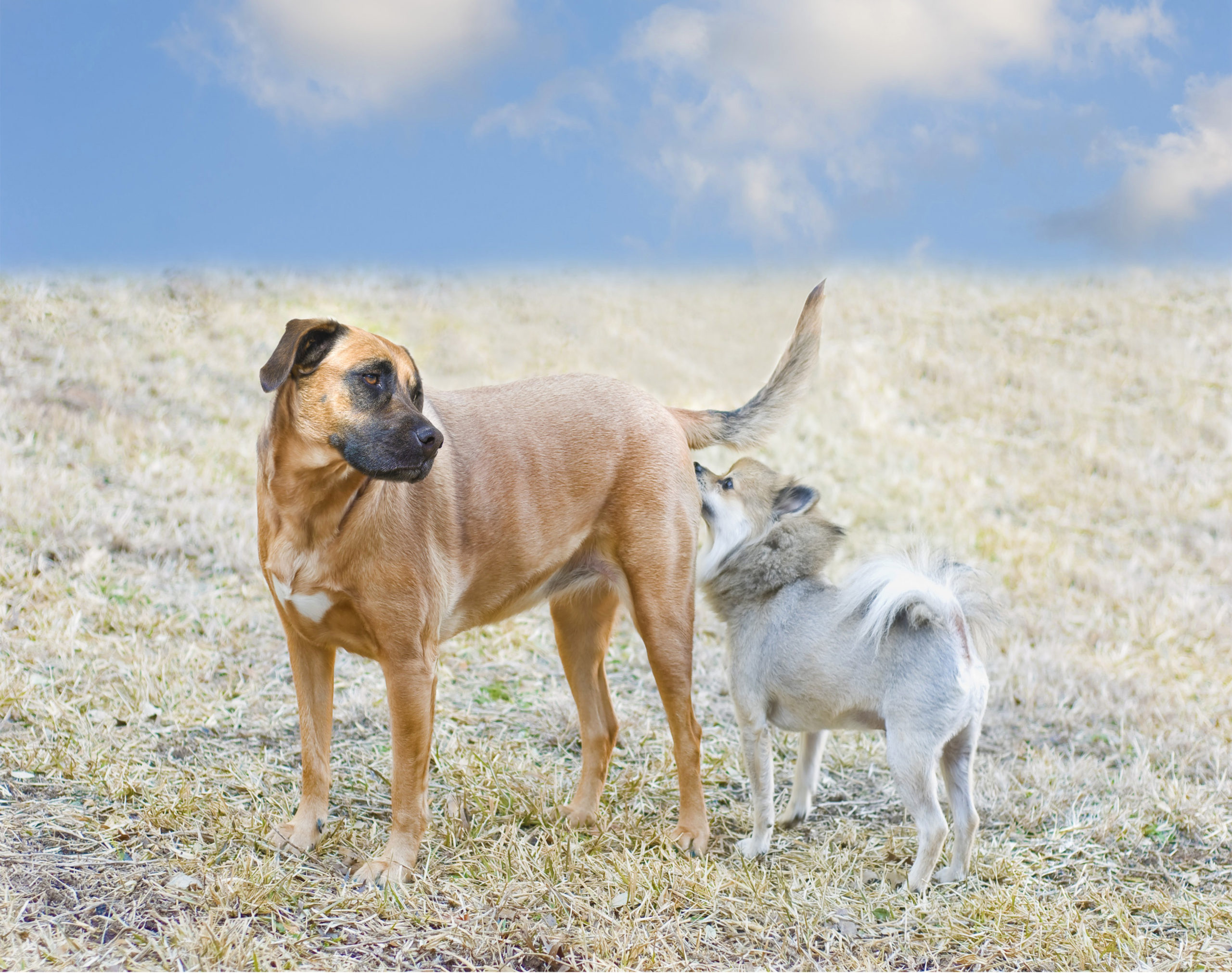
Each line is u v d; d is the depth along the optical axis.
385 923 3.15
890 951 3.35
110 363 8.48
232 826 3.57
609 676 5.68
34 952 2.75
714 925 3.39
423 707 3.43
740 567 4.17
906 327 11.90
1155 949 3.45
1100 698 5.76
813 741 4.21
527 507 3.77
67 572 5.65
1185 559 8.25
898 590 3.64
